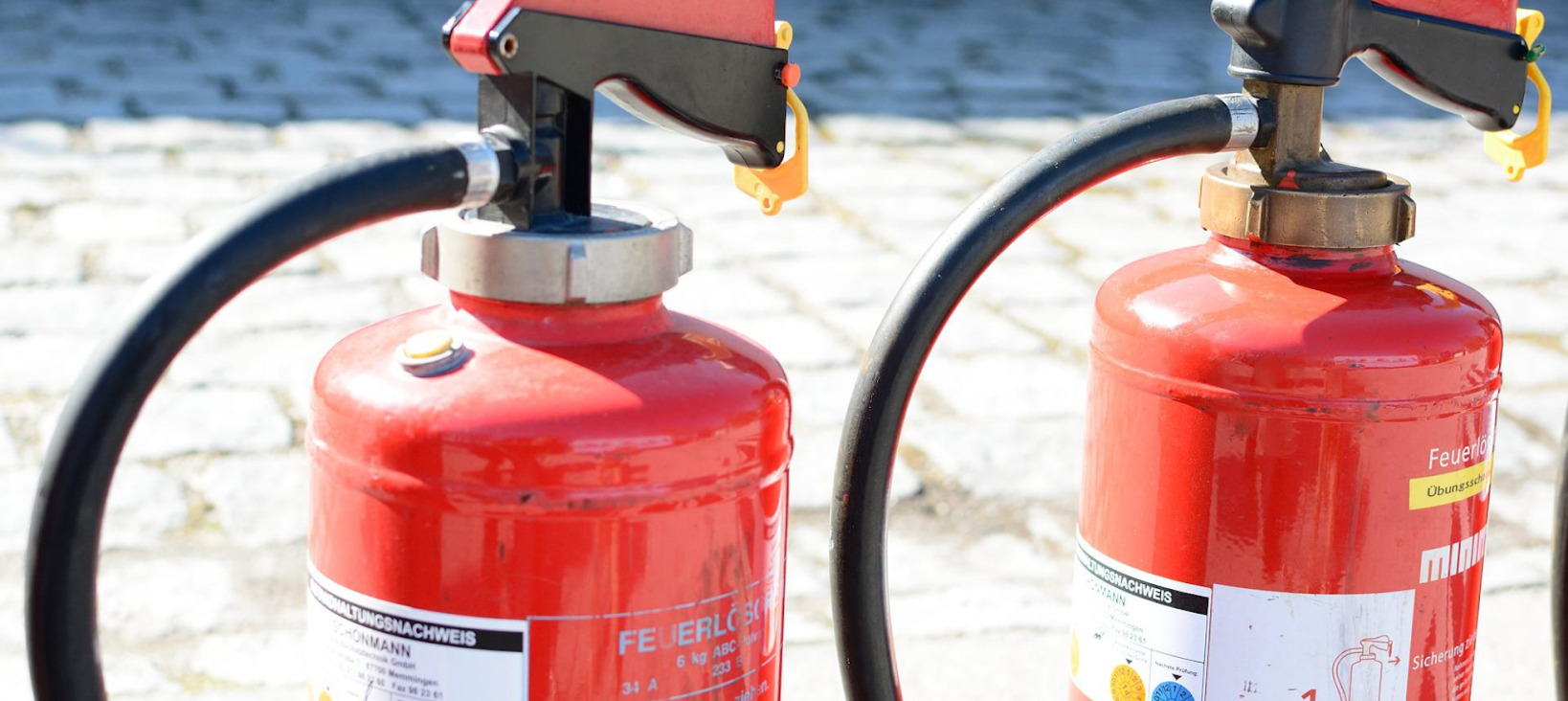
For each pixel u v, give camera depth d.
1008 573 2.22
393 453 0.87
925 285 0.98
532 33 0.88
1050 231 3.83
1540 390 2.89
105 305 3.04
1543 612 2.09
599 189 3.95
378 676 0.92
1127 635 1.16
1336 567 1.07
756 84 1.01
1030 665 1.96
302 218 0.78
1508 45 1.18
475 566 0.87
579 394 0.87
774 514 0.97
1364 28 1.10
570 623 0.88
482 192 0.88
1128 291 1.15
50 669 0.77
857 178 4.18
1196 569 1.10
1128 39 6.33
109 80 4.84
